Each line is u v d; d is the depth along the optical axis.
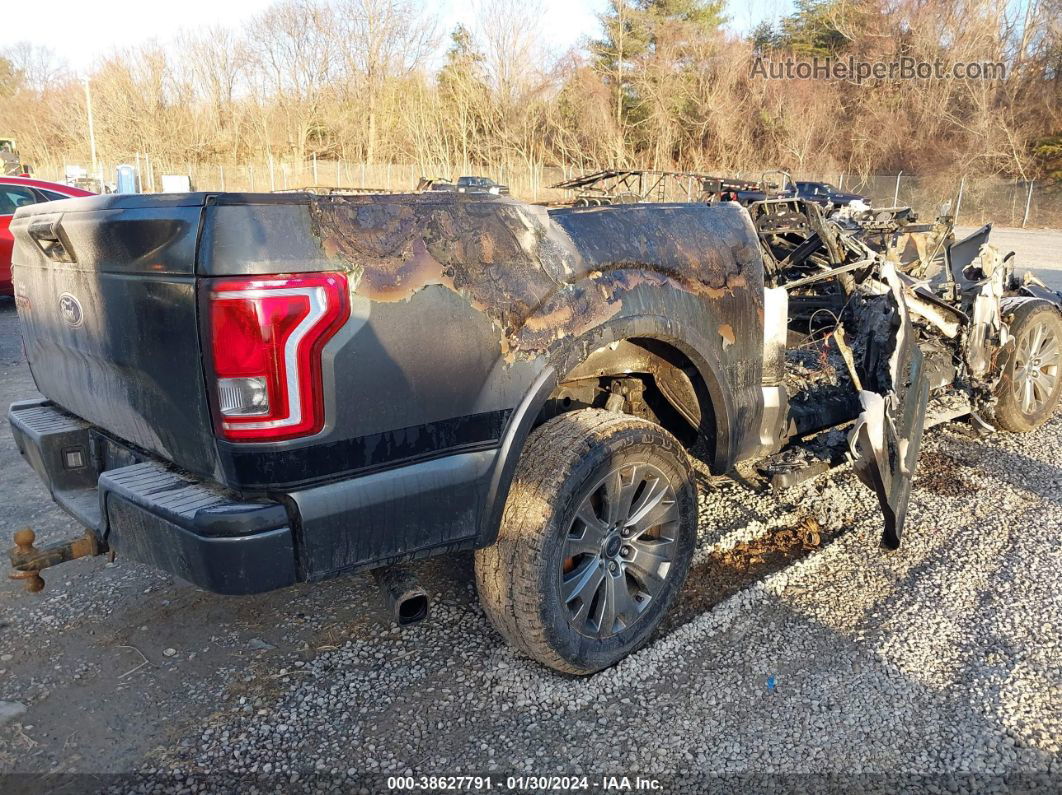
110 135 42.06
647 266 2.78
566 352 2.50
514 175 35.09
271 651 2.97
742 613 3.18
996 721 2.58
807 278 3.88
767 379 3.42
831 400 3.99
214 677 2.82
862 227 4.92
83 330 2.49
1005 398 4.89
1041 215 30.83
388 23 39.41
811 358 4.52
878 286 3.88
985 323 4.68
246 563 2.04
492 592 2.59
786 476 3.41
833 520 4.02
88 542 2.50
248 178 41.41
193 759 2.44
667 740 2.51
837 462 3.63
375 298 2.10
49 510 4.18
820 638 3.02
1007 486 4.42
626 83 38.69
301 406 2.03
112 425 2.61
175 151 42.38
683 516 2.97
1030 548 3.70
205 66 42.62
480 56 36.66
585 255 2.58
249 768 2.41
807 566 3.53
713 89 37.25
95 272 2.33
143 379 2.28
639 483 2.83
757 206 4.88
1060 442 5.15
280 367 1.99
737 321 3.10
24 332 3.05
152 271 2.11
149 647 3.00
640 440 2.71
